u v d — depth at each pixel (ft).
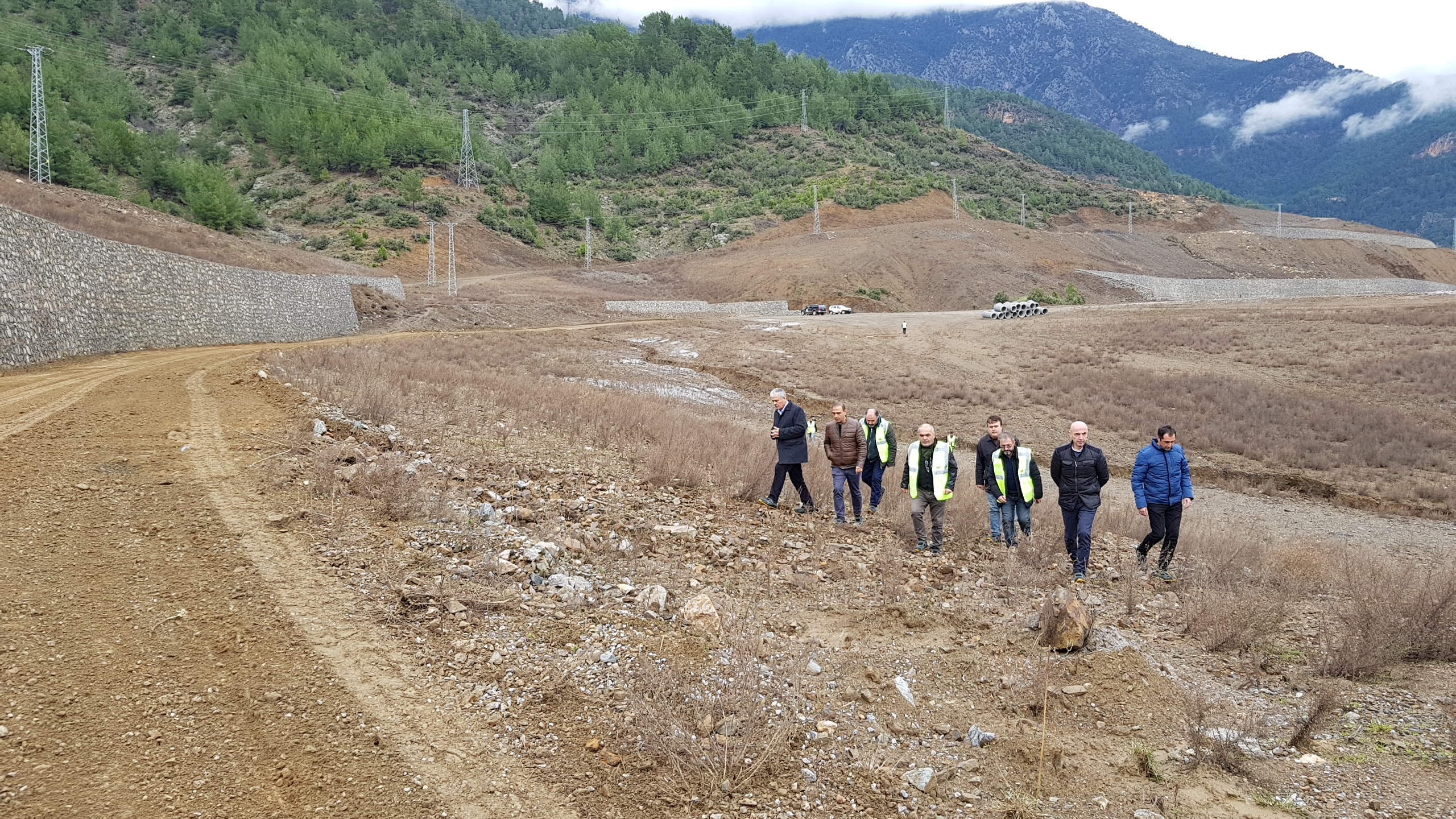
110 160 371.35
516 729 14.19
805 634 20.56
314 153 461.78
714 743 14.28
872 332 172.35
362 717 14.02
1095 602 26.76
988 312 216.33
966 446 85.87
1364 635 21.76
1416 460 78.48
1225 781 15.17
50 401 39.93
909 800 13.70
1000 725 16.79
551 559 22.11
